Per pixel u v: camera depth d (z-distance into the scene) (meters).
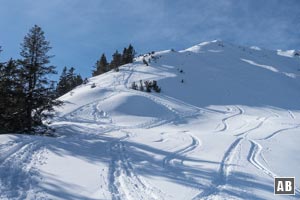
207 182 12.56
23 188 10.65
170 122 44.47
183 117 48.09
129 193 10.88
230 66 110.31
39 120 26.67
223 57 124.94
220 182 12.70
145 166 14.73
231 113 55.12
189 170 14.38
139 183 12.05
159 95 63.12
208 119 47.28
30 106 25.77
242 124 41.22
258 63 126.38
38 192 10.39
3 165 12.86
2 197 9.69
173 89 70.19
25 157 14.55
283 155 18.61
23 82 25.86
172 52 114.75
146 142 22.25
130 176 12.96
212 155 18.02
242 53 144.62
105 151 17.98
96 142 21.00
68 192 10.63
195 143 22.25
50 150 16.75
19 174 12.05
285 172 14.84
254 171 14.64
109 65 103.19
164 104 54.47
